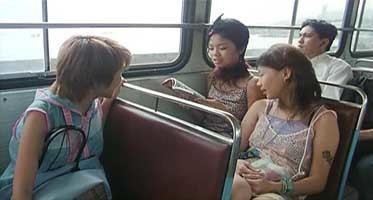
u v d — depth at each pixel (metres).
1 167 1.72
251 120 1.79
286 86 1.58
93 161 1.43
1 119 1.68
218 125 2.04
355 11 3.74
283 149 1.59
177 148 1.36
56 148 1.28
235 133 1.18
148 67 2.19
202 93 2.45
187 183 1.31
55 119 1.26
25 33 1.69
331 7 3.50
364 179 1.99
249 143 1.75
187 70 2.38
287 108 1.63
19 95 1.71
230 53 1.98
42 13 1.72
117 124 1.62
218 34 1.98
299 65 1.56
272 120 1.67
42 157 1.25
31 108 1.23
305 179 1.51
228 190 1.21
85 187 1.25
